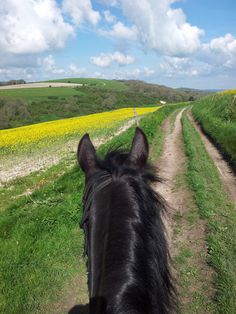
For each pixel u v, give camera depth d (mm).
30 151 21906
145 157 2441
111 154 2502
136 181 2158
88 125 34156
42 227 7438
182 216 7625
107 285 1742
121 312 1611
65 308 5004
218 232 6570
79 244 6660
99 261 1964
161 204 2133
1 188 13586
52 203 9164
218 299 4633
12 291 5266
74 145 22812
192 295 4836
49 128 34250
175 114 41312
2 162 19062
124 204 2018
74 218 7688
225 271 5238
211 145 16172
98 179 2412
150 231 1934
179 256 5895
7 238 7270
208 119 23812
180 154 14875
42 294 5285
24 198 10516
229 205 8039
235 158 12281
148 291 1739
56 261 6125
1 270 5801
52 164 17203
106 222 2051
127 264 1775
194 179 10164
